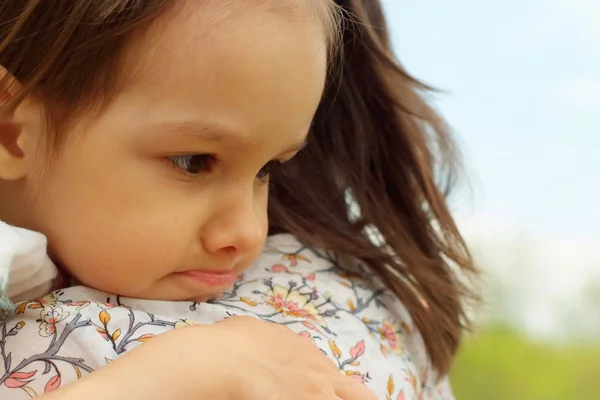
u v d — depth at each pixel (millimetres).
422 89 1438
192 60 890
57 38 910
